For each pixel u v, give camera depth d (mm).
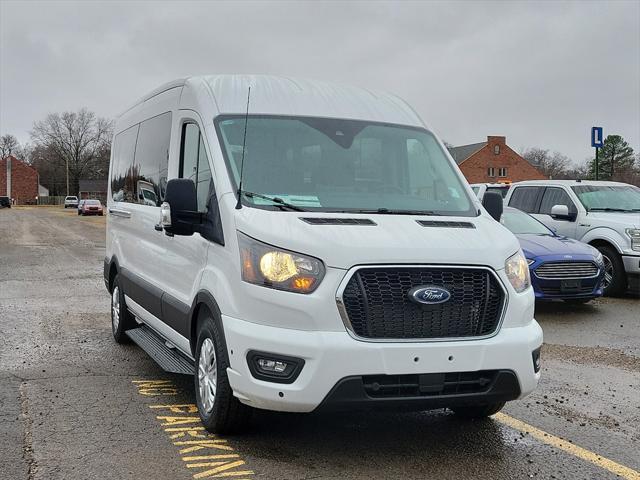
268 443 4641
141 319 6859
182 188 4809
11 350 7434
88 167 125875
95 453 4410
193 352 5156
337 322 3984
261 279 4137
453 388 4172
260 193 4723
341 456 4441
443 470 4246
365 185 5082
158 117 6516
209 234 4777
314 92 5699
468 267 4227
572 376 6664
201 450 4488
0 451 4410
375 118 5641
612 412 5543
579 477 4191
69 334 8383
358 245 4086
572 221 12508
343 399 3961
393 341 4035
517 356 4258
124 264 7477
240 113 5223
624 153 76188
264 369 4094
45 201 113125
